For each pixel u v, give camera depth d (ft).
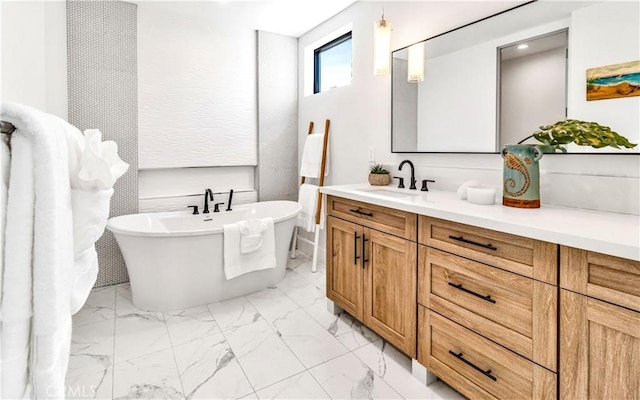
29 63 4.73
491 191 5.42
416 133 7.82
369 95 9.27
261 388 5.40
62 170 1.95
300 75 12.44
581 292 3.52
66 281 1.98
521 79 5.82
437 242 5.18
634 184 4.65
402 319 5.87
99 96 9.25
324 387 5.42
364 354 6.31
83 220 2.32
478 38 6.47
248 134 11.89
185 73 10.62
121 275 9.81
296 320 7.60
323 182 11.14
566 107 5.24
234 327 7.28
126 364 5.96
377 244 6.39
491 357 4.46
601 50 4.85
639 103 4.52
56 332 1.87
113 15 9.36
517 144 5.66
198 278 8.27
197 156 10.96
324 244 11.33
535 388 3.96
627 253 3.10
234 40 11.39
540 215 4.58
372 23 9.06
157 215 9.87
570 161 5.28
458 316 4.89
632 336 3.17
